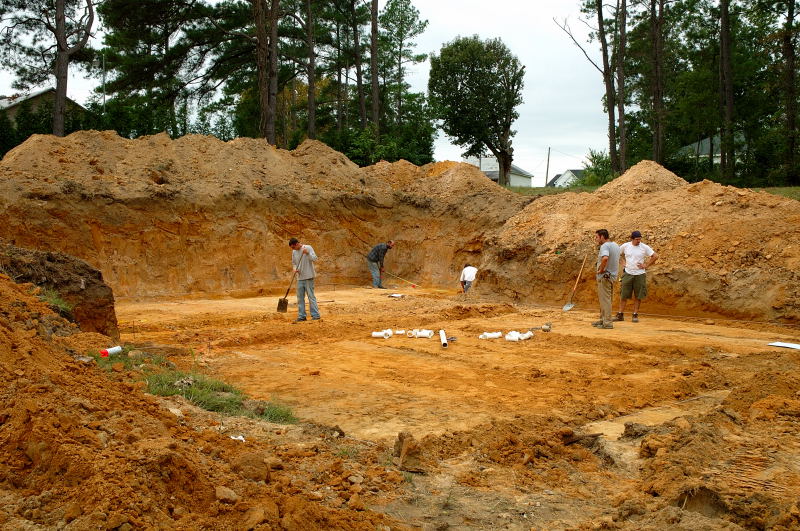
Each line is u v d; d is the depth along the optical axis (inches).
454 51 1530.5
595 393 289.9
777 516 146.5
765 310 499.8
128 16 1151.6
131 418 165.0
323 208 884.6
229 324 508.4
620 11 1195.9
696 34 1430.9
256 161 905.5
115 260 699.4
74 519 115.1
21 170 698.8
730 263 540.7
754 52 1390.3
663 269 565.3
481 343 425.1
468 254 863.7
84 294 372.2
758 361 352.8
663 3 1129.4
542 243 692.1
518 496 174.7
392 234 941.8
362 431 230.8
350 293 780.0
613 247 478.3
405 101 1594.5
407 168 1063.0
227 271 776.3
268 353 388.2
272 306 636.7
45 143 754.8
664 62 1471.5
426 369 342.6
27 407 145.3
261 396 280.1
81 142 793.6
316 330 466.6
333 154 1006.4
